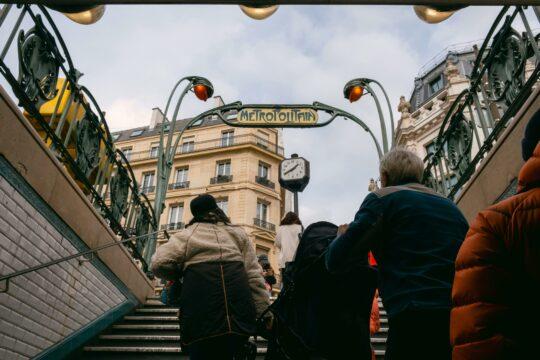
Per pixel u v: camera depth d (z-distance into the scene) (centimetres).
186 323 227
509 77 383
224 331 222
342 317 215
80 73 423
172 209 3161
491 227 111
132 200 624
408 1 254
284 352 230
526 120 333
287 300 240
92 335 461
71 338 420
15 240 327
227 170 3222
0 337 318
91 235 463
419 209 177
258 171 3219
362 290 223
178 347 447
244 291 242
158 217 798
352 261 180
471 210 460
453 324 108
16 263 330
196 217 277
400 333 154
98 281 488
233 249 259
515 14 366
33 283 355
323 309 219
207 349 225
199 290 235
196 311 228
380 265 178
